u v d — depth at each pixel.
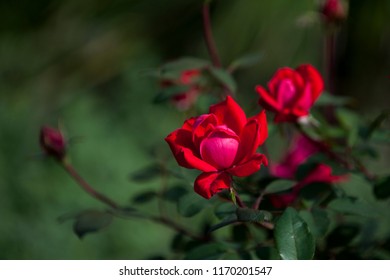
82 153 1.89
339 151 0.86
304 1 1.99
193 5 2.20
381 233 0.97
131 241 1.73
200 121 0.70
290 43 2.06
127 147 2.04
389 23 2.11
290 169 0.87
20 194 1.78
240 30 2.11
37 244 1.70
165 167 0.92
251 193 0.78
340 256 0.81
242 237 0.83
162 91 0.91
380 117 0.83
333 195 0.79
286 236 0.68
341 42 2.11
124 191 1.82
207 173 0.70
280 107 0.82
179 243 0.90
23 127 1.98
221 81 0.89
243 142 0.70
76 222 0.83
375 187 0.79
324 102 0.91
